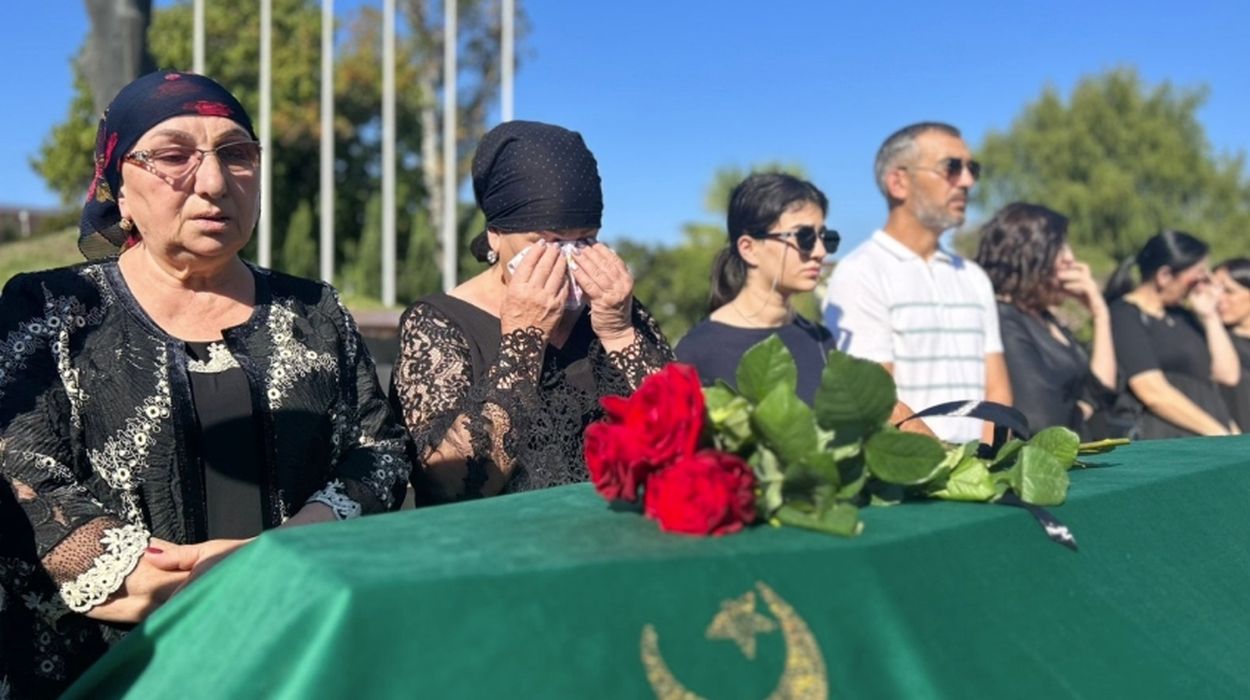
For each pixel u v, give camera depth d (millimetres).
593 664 1180
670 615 1232
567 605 1205
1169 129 28578
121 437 2000
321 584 1191
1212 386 5098
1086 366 4477
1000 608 1424
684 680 1202
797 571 1308
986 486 1619
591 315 2449
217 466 2049
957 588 1403
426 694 1131
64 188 26656
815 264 3406
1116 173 27984
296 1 28938
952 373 3791
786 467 1421
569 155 2459
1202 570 1783
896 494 1593
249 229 2125
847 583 1317
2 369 1953
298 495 2115
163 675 1366
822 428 1480
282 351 2145
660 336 2629
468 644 1160
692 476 1365
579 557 1263
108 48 5738
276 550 1334
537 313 2342
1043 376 4277
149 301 2100
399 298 23875
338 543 1338
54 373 1984
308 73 28172
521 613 1187
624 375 2449
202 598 1424
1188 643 1591
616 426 1460
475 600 1183
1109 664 1456
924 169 3760
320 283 2312
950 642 1340
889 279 3770
